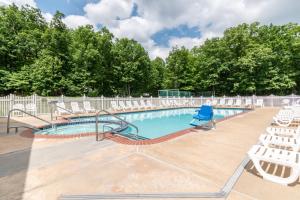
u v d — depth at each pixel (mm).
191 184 3021
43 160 4023
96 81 27125
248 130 7336
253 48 27812
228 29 31328
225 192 2766
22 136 6250
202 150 4805
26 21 25375
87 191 2787
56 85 21125
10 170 3498
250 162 3973
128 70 32156
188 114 16391
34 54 23891
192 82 35562
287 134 5477
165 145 5227
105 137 6078
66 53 23531
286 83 27016
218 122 9172
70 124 9648
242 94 29953
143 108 17703
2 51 20750
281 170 3518
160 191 2801
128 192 2768
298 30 28109
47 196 2645
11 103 11469
